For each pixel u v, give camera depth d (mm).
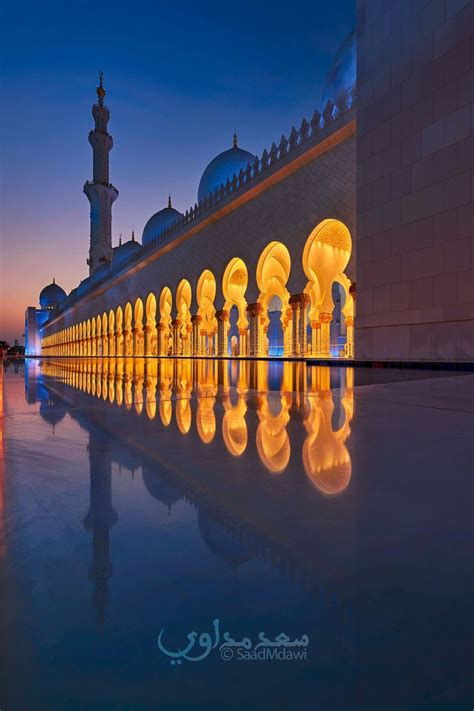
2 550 1014
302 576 877
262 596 806
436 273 9266
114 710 558
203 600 793
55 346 70125
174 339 27219
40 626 723
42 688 599
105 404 4184
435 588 832
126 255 40906
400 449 2041
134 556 979
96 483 1566
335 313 29453
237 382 7449
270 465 1777
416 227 9727
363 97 11250
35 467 1809
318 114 15078
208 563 935
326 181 15039
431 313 9344
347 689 587
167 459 1905
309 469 1706
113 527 1146
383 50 10664
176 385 6859
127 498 1394
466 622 728
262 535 1084
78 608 773
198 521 1188
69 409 3805
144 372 11656
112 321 40344
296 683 601
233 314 35125
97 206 46219
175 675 623
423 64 9609
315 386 6355
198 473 1676
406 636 690
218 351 21953
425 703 564
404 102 10047
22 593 824
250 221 19531
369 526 1137
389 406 3607
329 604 776
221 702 568
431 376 7957
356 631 702
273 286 28719
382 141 10633
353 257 13812
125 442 2322
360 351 11234
